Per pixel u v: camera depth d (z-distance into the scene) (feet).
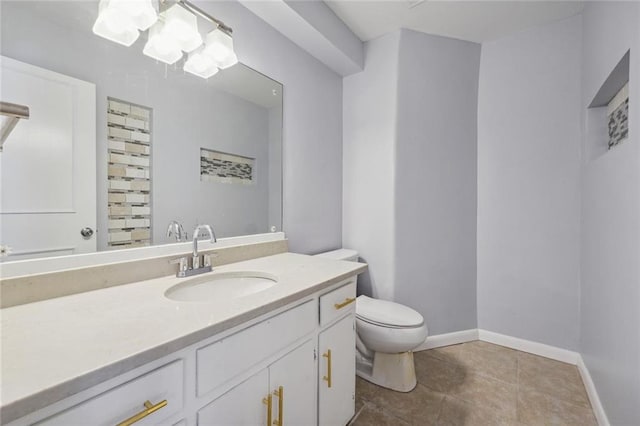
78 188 3.02
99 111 3.18
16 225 2.65
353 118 7.23
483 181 7.20
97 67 3.15
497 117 7.00
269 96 5.28
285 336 2.93
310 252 6.33
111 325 2.11
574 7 5.79
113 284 3.10
